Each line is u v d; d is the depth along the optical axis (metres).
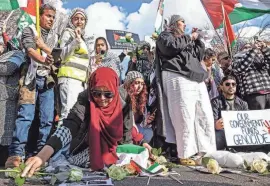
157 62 4.64
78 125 2.99
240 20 8.02
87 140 3.31
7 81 3.92
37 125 4.35
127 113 3.74
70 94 4.25
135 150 3.65
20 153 3.87
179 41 4.43
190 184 3.02
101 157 3.18
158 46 4.55
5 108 3.88
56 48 4.15
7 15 6.32
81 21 4.42
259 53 5.35
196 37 4.71
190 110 4.38
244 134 5.04
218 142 5.10
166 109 4.60
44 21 4.41
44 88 4.16
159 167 3.42
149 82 5.55
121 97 3.69
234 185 3.03
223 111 5.08
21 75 3.95
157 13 7.12
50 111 4.19
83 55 4.43
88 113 3.20
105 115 3.25
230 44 7.52
